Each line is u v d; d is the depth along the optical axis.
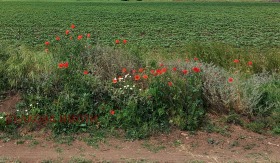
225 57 11.24
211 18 41.66
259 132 6.22
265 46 20.69
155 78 6.77
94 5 65.31
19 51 8.19
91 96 6.66
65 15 43.34
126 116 6.21
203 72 7.36
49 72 7.09
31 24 32.44
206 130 6.18
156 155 5.32
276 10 55.25
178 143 5.76
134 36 25.09
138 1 81.44
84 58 7.51
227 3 73.81
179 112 6.36
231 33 27.77
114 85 6.88
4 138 5.80
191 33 27.16
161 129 6.10
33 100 6.62
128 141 5.79
